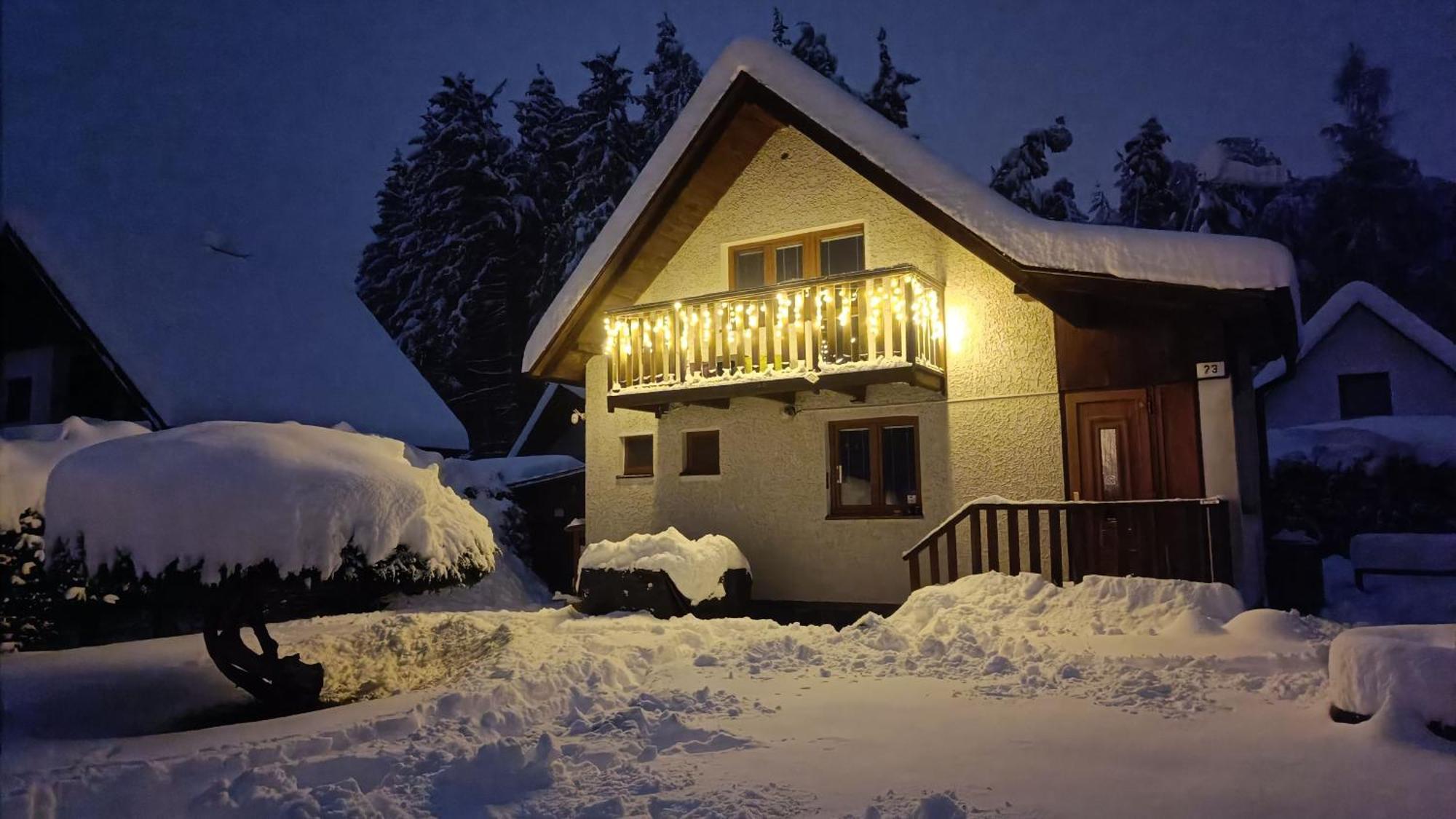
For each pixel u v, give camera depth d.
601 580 11.34
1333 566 16.81
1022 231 10.47
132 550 6.10
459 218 34.31
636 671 7.64
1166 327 10.45
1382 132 50.97
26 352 17.41
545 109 38.22
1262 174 43.31
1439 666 4.86
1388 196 41.09
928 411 11.64
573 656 7.92
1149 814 3.97
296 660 7.35
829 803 4.25
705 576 11.19
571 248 32.97
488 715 5.95
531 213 34.81
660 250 13.65
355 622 10.68
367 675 8.38
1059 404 10.94
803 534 12.30
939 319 11.61
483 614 11.28
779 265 13.23
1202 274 9.55
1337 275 40.56
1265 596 11.56
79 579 6.36
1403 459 19.38
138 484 6.20
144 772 4.96
